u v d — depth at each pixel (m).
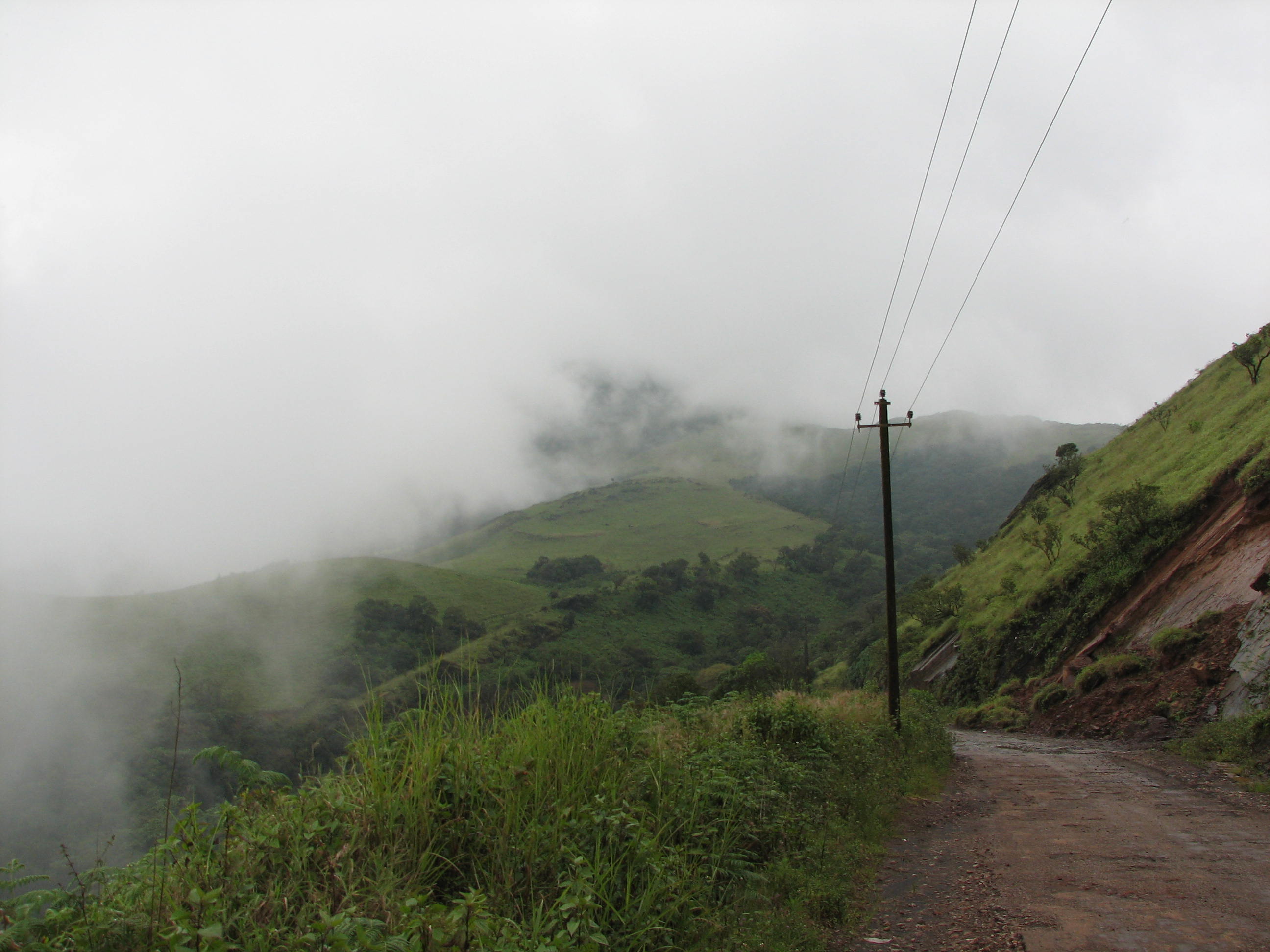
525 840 4.48
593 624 85.12
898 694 18.22
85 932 3.02
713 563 178.00
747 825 6.69
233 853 3.69
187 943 2.88
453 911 3.62
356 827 4.05
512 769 4.86
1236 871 7.07
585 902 3.62
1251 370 33.56
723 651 93.75
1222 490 26.16
